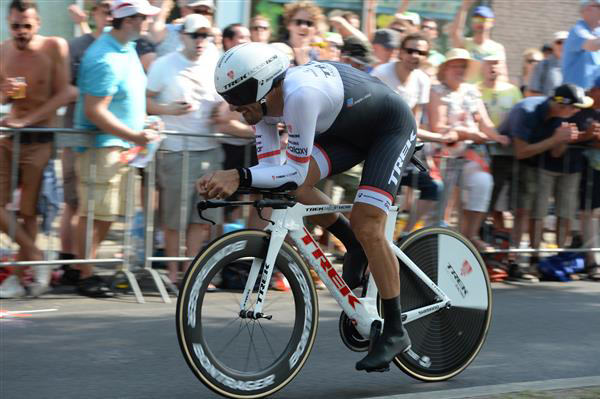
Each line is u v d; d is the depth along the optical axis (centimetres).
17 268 962
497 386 643
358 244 671
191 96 1010
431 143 1112
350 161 651
